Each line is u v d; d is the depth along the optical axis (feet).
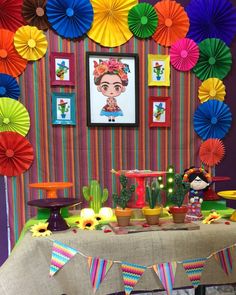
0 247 4.96
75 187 5.16
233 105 5.69
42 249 3.68
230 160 5.71
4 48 4.76
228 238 4.00
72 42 5.04
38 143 5.01
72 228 4.09
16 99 4.89
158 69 5.33
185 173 4.69
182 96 5.47
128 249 3.78
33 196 5.01
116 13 5.09
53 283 3.65
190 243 3.90
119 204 4.03
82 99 5.13
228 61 5.55
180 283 3.87
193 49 5.37
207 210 4.85
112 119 5.22
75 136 5.14
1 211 4.93
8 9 4.74
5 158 4.85
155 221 4.06
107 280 3.75
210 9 5.44
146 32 5.20
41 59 4.96
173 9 5.29
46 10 4.86
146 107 5.35
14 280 3.37
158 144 5.43
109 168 5.27
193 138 5.53
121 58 5.20
